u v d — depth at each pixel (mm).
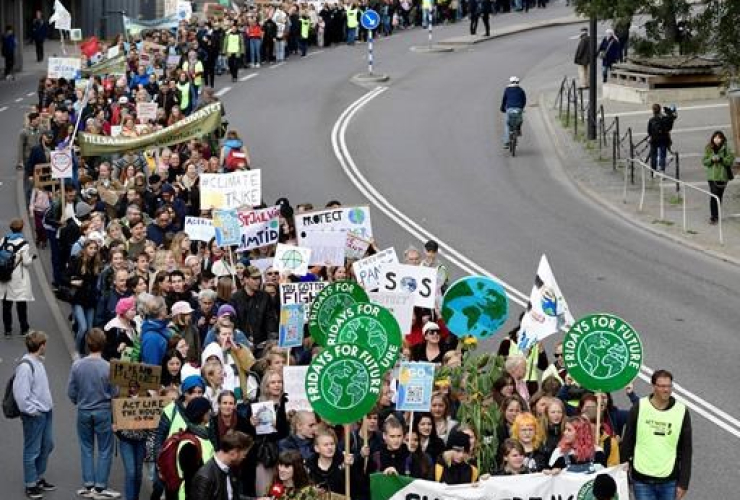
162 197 36344
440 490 19719
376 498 19812
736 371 30000
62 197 35688
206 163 39938
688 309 34875
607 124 58062
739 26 47906
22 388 22625
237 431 19422
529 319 24609
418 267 25703
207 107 41469
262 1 90000
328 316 23484
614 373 21406
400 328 22719
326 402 19656
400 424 20641
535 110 63094
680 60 62281
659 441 21078
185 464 19828
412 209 46219
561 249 41250
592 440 20859
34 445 22922
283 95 67812
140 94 50656
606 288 36844
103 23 90875
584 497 19859
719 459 25172
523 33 88938
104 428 22984
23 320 31953
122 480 24203
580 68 66188
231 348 23391
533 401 22812
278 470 19500
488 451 21359
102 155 41125
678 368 30125
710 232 43094
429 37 82875
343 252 29188
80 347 29922
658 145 49625
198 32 70375
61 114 45875
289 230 32062
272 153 54844
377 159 54031
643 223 44375
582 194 48719
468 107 64375
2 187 47688
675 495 21250
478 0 87000
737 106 47281
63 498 23000
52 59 54688
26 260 31750
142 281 27625
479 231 43406
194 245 31844
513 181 50625
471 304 24031
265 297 27203
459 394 22344
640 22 82938
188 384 20797
